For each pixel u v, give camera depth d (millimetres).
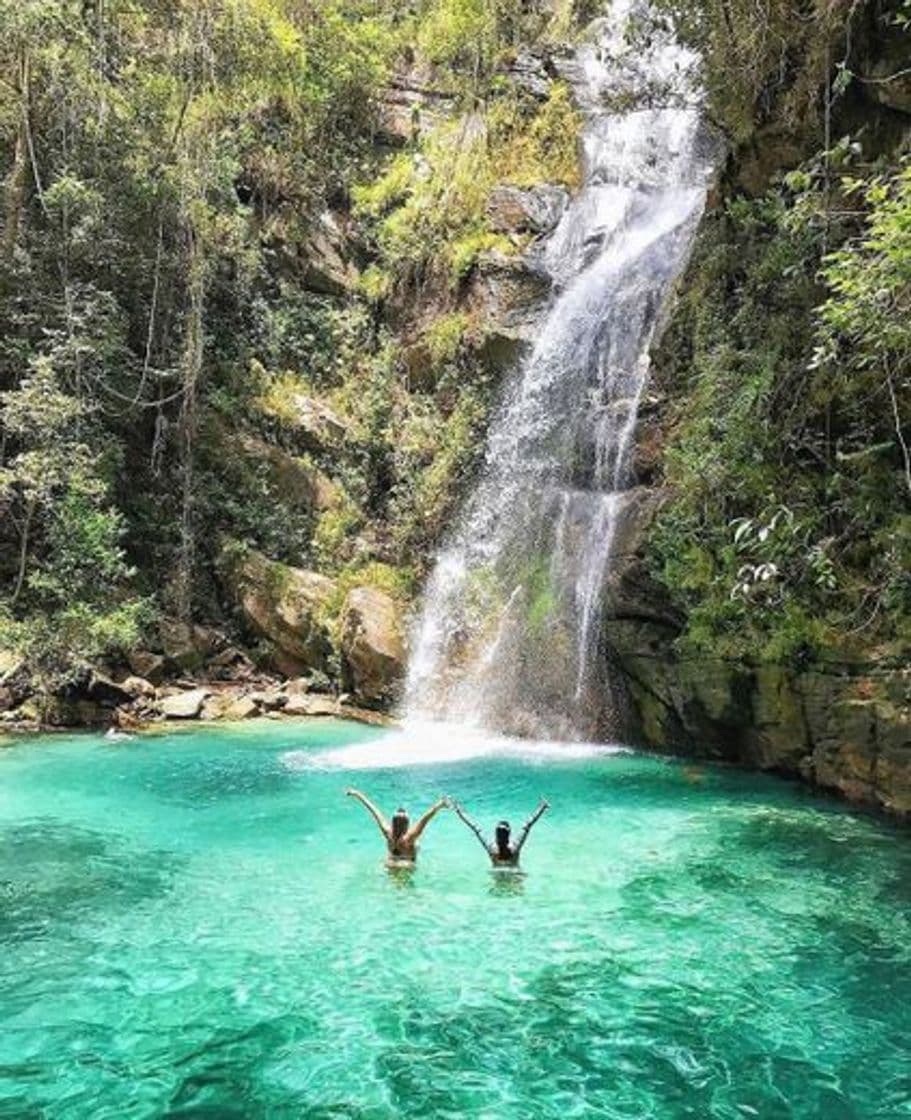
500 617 18406
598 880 8797
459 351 22500
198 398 21438
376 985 6566
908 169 8156
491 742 16281
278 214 24484
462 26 27422
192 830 10453
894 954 7121
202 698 17953
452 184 24953
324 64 25688
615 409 17766
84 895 8344
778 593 12180
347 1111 5051
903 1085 5355
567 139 25125
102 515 17672
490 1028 5973
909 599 10961
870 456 11484
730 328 14797
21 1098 5156
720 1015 6172
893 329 8445
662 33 19188
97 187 19922
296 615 19812
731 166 15703
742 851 9672
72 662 16641
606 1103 5148
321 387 23703
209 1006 6238
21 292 19203
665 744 15164
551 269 22719
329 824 10734
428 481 21453
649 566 14875
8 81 19500
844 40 12406
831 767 11852
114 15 20938
